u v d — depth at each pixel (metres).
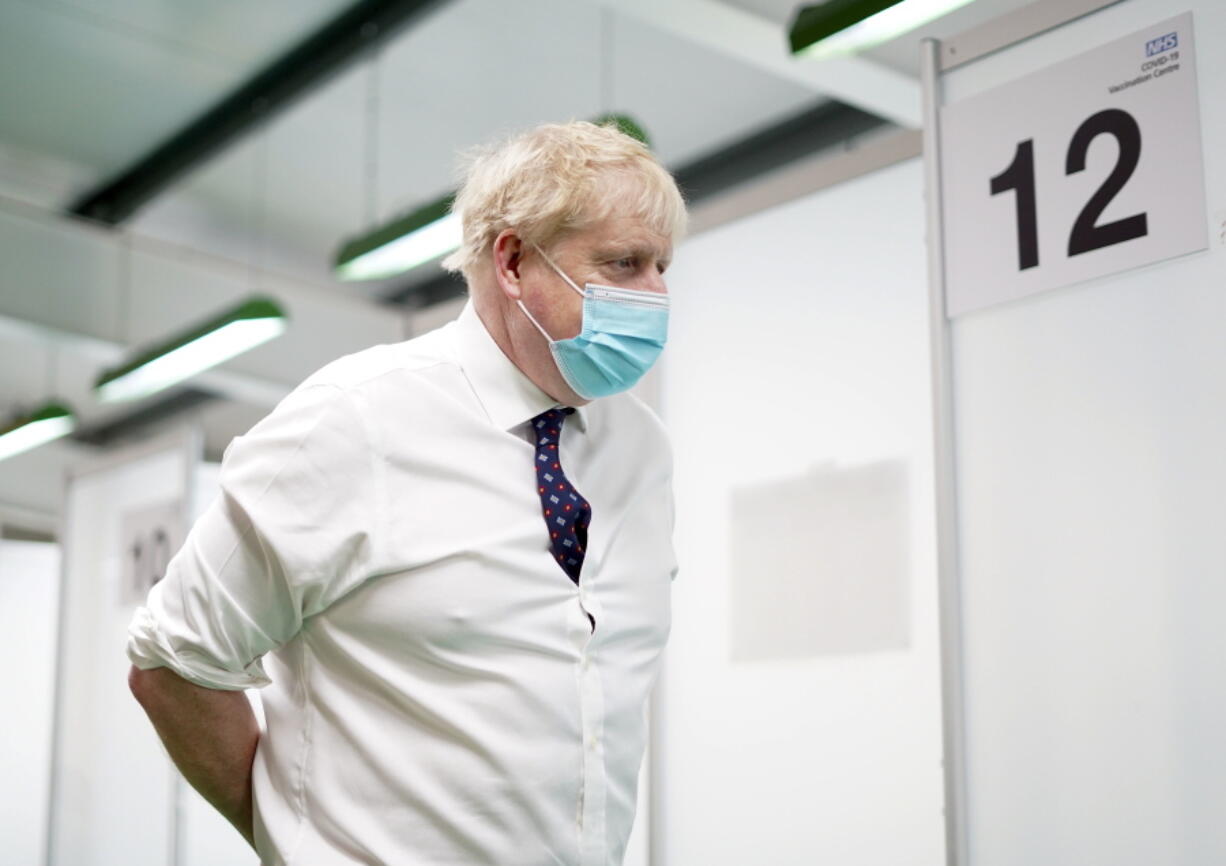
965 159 2.43
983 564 2.36
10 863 8.55
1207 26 2.12
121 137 6.64
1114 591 2.19
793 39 3.33
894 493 2.92
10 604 9.03
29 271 6.81
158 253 7.32
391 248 4.97
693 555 3.32
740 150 6.62
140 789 5.14
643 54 5.73
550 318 1.45
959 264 2.42
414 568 1.39
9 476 9.27
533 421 1.50
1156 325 2.16
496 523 1.42
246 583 1.39
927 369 2.90
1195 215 2.12
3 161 6.91
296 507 1.37
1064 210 2.28
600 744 1.45
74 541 5.77
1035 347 2.31
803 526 3.09
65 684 5.64
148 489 5.40
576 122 1.53
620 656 1.51
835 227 3.11
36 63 5.91
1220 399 2.08
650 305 1.46
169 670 1.43
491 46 5.69
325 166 6.89
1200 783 2.07
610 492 1.55
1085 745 2.21
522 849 1.39
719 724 3.19
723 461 3.28
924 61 2.49
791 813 3.02
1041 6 2.33
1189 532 2.11
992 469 2.36
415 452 1.41
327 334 7.89
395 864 1.38
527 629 1.41
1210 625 2.08
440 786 1.38
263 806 1.46
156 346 6.14
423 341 1.53
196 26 5.61
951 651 2.37
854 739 2.93
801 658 3.05
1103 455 2.22
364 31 5.55
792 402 3.15
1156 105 2.17
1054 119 2.30
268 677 1.47
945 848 2.50
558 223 1.43
